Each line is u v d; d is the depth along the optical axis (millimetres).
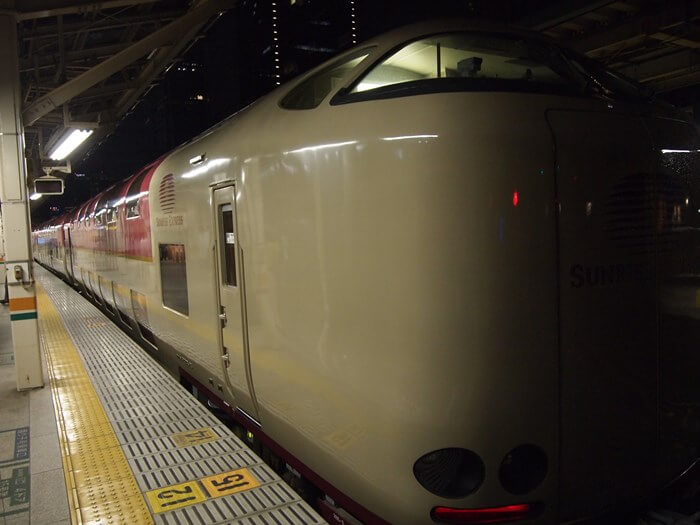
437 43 2977
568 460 2564
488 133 2406
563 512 2590
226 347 4277
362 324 2639
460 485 2496
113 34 9008
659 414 2822
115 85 10266
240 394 4191
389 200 2496
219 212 4156
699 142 3145
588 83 2838
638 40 8227
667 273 2816
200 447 4191
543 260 2449
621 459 2705
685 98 10758
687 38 8195
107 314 11938
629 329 2672
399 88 2672
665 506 2955
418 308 2430
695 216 2994
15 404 5418
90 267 12703
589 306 2555
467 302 2396
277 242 3232
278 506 3268
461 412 2422
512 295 2414
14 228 5785
